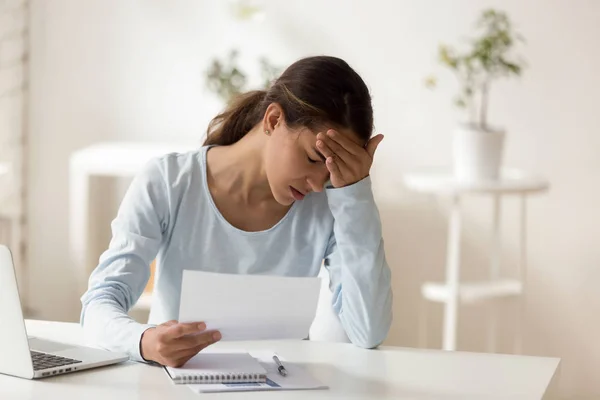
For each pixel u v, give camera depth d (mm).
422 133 3816
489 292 3412
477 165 3307
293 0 3844
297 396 1407
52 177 4105
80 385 1417
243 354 1643
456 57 3721
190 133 3977
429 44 3770
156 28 3961
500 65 3484
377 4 3791
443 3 3744
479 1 3721
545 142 3744
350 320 1805
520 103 3744
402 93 3812
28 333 1790
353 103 1719
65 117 4070
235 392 1415
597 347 3773
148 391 1396
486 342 3854
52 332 1803
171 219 1889
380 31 3799
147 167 1919
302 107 1694
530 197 3781
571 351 3797
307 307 1595
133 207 1852
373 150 1779
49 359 1531
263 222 1932
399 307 3910
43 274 4148
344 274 1822
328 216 1951
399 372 1585
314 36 3846
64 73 4047
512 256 3816
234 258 1937
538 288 3807
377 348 1796
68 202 4102
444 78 3773
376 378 1537
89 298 1725
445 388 1481
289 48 3865
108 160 3625
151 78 3988
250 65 3904
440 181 3246
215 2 3904
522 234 3562
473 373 1590
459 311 3863
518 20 3705
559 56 3699
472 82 3717
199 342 1511
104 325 1631
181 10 3938
